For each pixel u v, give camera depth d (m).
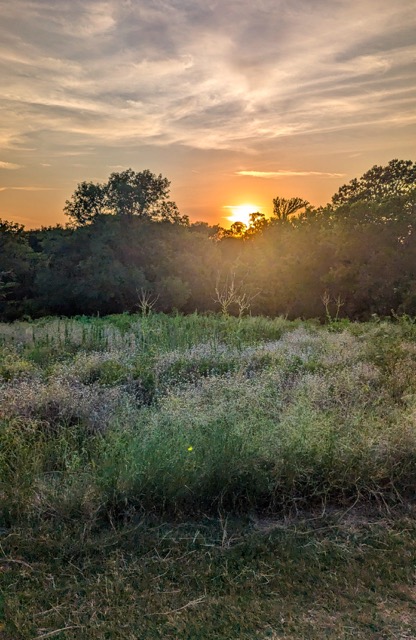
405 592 2.82
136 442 3.93
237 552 3.14
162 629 2.52
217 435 3.95
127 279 27.88
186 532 3.36
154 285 28.42
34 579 2.85
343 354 7.62
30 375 6.32
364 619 2.60
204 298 30.42
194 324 10.44
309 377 5.88
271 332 11.42
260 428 4.21
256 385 5.45
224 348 8.04
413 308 21.27
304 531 3.41
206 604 2.69
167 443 3.88
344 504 3.76
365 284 23.56
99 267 27.62
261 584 2.86
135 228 30.66
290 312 26.56
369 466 3.88
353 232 24.75
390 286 23.19
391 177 32.06
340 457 3.90
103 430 4.61
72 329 11.23
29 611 2.61
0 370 6.46
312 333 11.34
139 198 31.95
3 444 4.12
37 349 8.30
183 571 2.95
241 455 3.76
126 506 3.48
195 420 4.25
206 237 33.81
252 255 29.67
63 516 3.36
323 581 2.90
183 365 6.96
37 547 3.10
